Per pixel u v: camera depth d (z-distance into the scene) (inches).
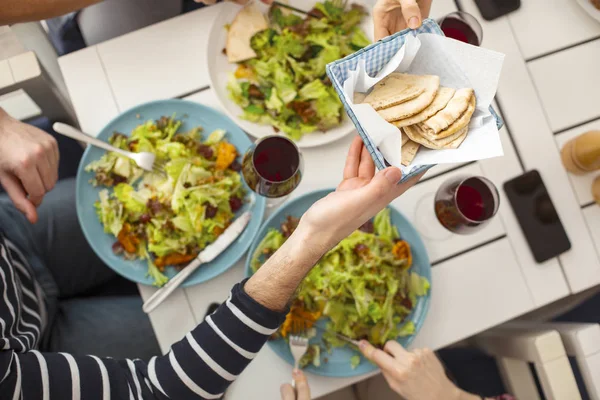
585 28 47.8
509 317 45.4
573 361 59.8
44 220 51.4
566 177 46.7
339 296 41.9
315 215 29.4
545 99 47.1
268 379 42.4
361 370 42.4
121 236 41.6
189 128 44.1
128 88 44.9
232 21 44.5
